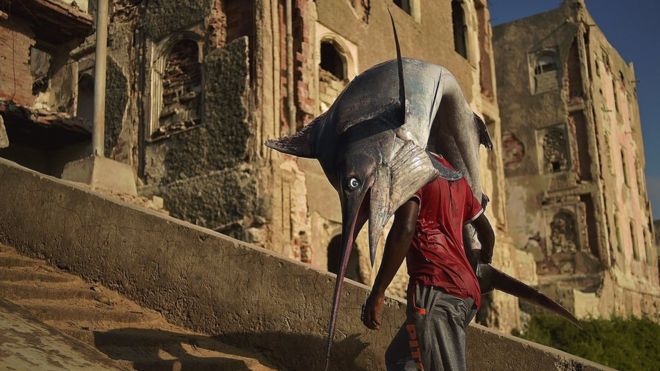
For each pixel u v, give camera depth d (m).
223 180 13.00
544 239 28.22
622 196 30.88
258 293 5.14
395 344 3.07
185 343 4.87
